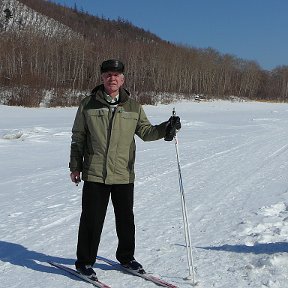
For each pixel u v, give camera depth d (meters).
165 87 65.31
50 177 9.38
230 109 50.34
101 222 4.06
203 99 65.25
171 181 9.12
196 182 9.09
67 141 15.77
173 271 4.25
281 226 5.84
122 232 4.17
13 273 4.24
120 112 3.94
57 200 7.26
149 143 16.16
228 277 4.07
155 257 4.65
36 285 3.95
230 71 81.19
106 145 3.94
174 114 4.10
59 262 4.52
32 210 6.60
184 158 12.47
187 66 70.88
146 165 11.09
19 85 44.41
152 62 64.62
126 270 4.21
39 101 42.75
